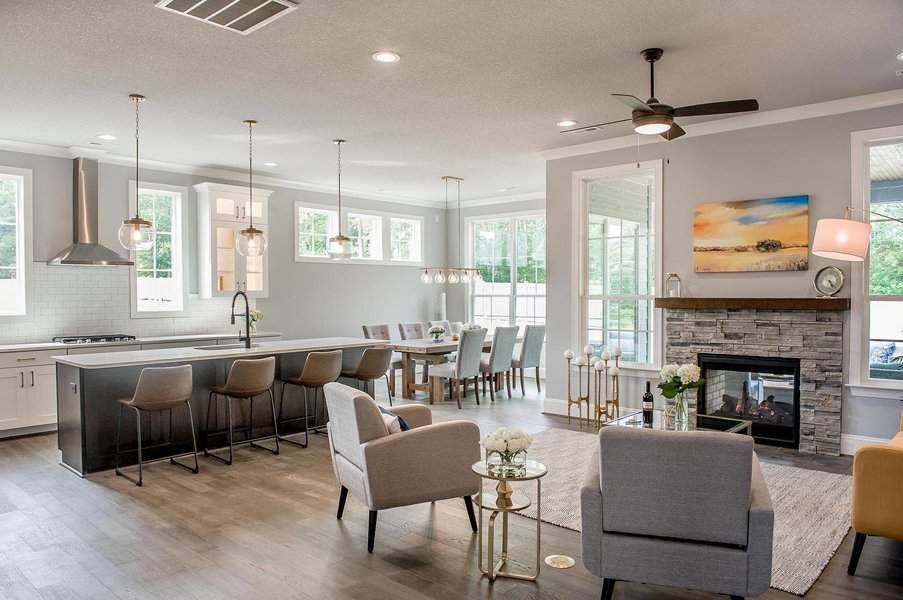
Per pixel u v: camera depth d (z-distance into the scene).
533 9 3.37
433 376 7.60
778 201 5.44
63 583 2.93
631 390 6.46
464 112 5.37
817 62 4.20
